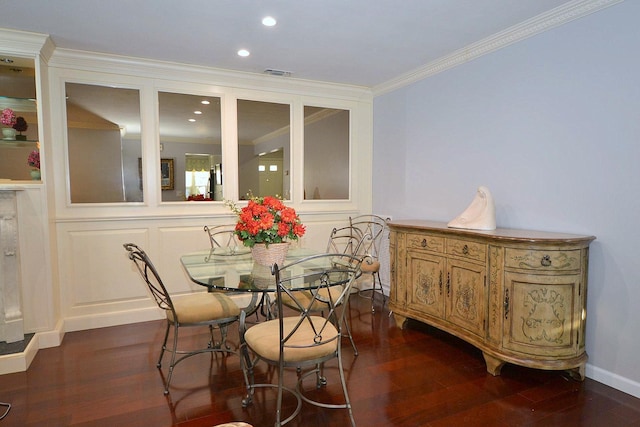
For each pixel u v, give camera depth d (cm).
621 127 227
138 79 350
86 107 335
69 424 199
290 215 256
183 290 373
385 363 270
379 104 443
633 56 221
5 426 197
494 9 252
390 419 205
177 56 336
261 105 405
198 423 201
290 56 338
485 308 256
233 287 209
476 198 293
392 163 426
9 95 321
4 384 240
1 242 267
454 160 344
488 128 310
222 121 386
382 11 253
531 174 279
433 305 304
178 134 370
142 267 354
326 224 445
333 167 445
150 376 251
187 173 375
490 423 202
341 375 202
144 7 245
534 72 274
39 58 290
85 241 336
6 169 318
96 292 341
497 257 246
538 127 273
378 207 452
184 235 373
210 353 287
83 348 295
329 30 283
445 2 242
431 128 369
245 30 282
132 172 353
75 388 235
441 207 361
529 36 275
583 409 214
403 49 322
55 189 323
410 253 325
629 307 227
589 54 241
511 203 294
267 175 411
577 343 238
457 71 337
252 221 246
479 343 261
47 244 294
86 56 326
